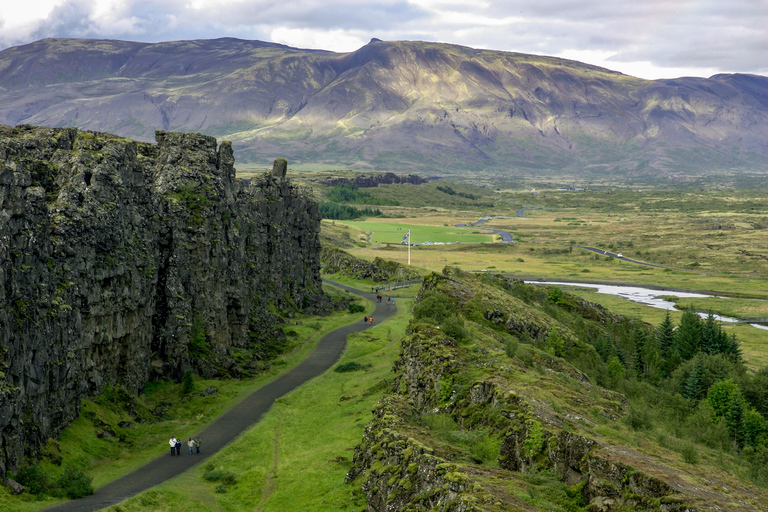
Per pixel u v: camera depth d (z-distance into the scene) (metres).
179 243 103.06
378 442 59.69
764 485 50.06
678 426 73.69
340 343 132.38
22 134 89.44
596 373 97.62
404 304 178.62
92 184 80.38
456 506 43.16
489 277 146.38
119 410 84.00
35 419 64.81
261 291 144.12
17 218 62.56
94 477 67.00
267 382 106.62
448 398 69.62
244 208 130.88
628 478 45.44
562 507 45.00
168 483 67.25
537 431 53.16
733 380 105.75
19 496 57.22
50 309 68.50
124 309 87.88
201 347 106.12
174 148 112.94
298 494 63.38
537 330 110.38
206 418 90.00
